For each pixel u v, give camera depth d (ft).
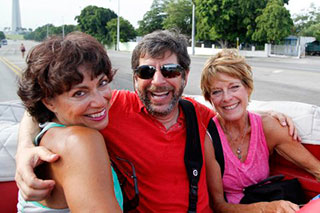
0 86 14.15
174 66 2.32
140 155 2.28
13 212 2.51
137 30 82.33
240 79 2.68
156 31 2.47
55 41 1.53
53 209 1.56
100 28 86.17
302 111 2.96
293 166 2.96
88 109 1.61
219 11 41.01
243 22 40.27
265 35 39.63
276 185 2.65
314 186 2.78
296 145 2.82
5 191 2.47
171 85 2.35
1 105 2.99
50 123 1.69
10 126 2.68
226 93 2.67
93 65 1.55
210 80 2.73
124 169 2.33
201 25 43.91
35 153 1.51
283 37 39.09
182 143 2.37
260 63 27.07
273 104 3.21
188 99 2.72
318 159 2.84
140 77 2.34
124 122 2.31
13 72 19.65
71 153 1.41
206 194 2.46
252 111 2.95
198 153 2.37
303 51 40.11
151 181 2.29
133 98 2.44
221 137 2.72
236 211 2.51
